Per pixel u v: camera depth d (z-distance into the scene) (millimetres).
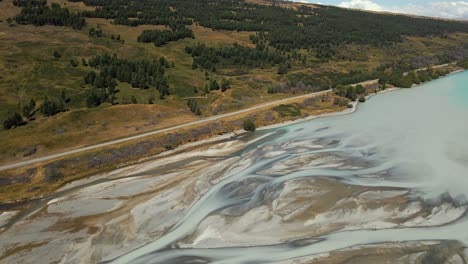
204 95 134750
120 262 49438
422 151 81688
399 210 57312
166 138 95375
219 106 122312
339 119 113312
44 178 75688
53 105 108250
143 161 85938
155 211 60969
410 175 69312
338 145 88250
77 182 75500
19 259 50438
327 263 47156
